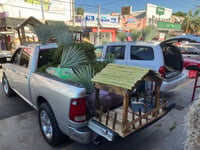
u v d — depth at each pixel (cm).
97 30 1891
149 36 537
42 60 325
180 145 267
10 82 432
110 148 262
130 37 611
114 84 184
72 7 2127
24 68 337
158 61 421
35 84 287
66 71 266
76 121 209
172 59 499
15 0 1694
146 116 213
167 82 418
